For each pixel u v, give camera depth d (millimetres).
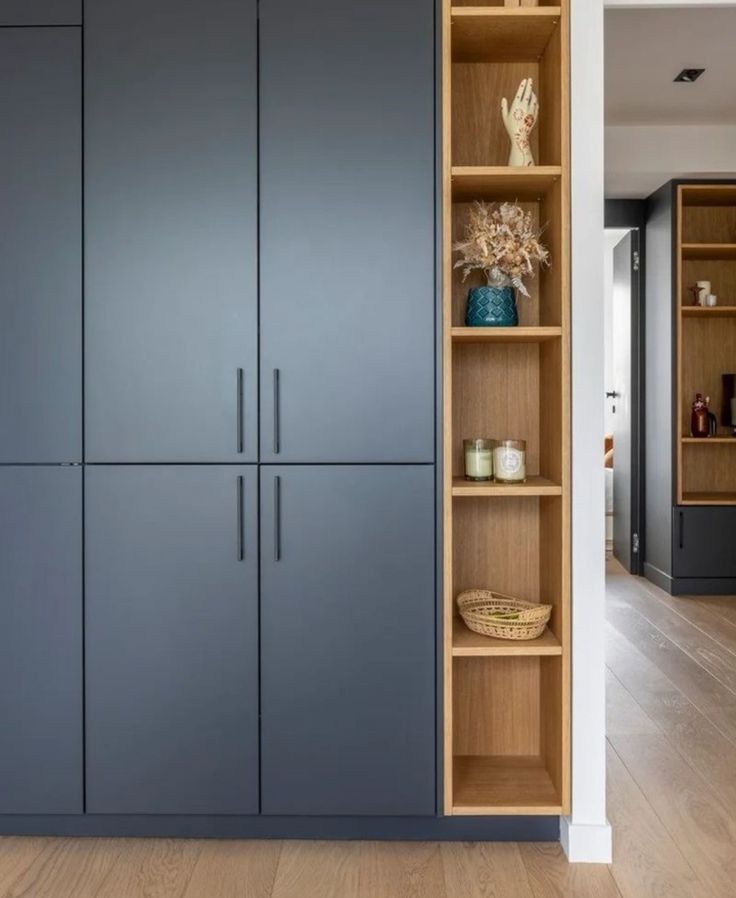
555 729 2416
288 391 2316
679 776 2844
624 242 6273
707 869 2268
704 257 5641
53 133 2324
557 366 2363
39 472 2344
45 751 2371
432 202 2309
